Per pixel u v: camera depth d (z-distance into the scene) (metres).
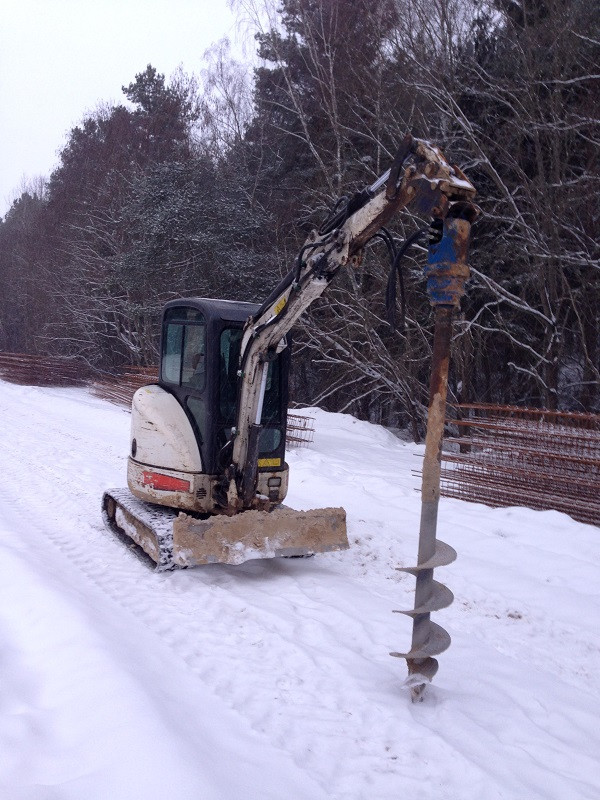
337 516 6.64
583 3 17.78
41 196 53.06
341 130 21.12
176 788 3.06
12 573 5.53
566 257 17.05
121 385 21.36
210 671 4.62
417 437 19.77
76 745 3.43
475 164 17.64
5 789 3.03
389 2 20.12
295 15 22.61
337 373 23.47
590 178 16.98
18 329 41.66
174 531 6.13
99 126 35.62
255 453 6.57
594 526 9.22
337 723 4.12
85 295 27.08
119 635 4.79
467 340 18.80
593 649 5.79
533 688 4.83
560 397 20.09
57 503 8.84
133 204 23.73
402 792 3.55
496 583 7.06
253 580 6.56
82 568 6.54
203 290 22.52
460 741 4.05
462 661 5.17
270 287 22.06
